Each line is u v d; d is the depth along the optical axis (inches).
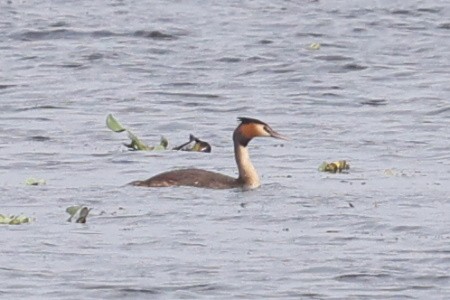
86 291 668.7
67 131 1109.1
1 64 1417.3
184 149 1038.4
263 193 869.8
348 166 960.3
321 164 972.6
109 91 1294.3
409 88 1317.7
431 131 1118.4
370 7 1712.6
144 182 887.7
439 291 670.5
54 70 1390.3
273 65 1417.3
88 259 720.3
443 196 863.1
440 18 1657.2
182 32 1566.2
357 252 735.1
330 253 732.7
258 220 802.2
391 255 729.0
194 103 1245.1
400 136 1095.6
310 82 1344.7
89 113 1190.9
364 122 1157.1
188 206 832.9
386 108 1219.9
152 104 1236.5
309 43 1519.4
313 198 855.7
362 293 666.8
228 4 1736.0
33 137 1083.9
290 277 691.4
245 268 705.6
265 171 949.8
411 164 981.8
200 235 767.7
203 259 721.0
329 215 812.0
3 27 1576.0
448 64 1437.0
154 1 1755.7
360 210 824.3
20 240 755.4
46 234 767.7
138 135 1103.6
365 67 1412.4
